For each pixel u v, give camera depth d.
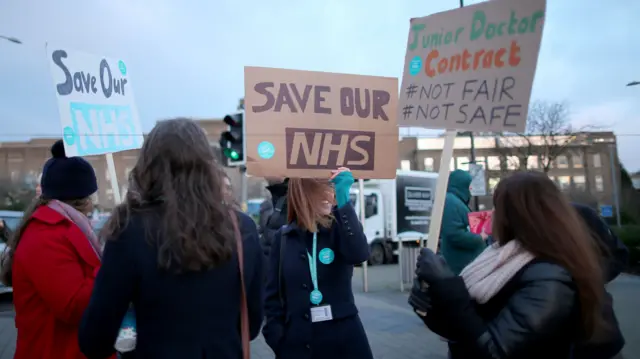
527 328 1.75
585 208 2.68
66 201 2.51
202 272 1.72
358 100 3.18
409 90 2.74
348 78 3.17
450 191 5.21
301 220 2.76
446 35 2.59
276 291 2.81
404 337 6.66
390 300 9.54
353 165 3.13
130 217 1.71
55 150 3.05
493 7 2.42
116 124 3.52
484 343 1.80
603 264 2.37
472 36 2.48
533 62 2.26
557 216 1.89
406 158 37.00
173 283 1.68
